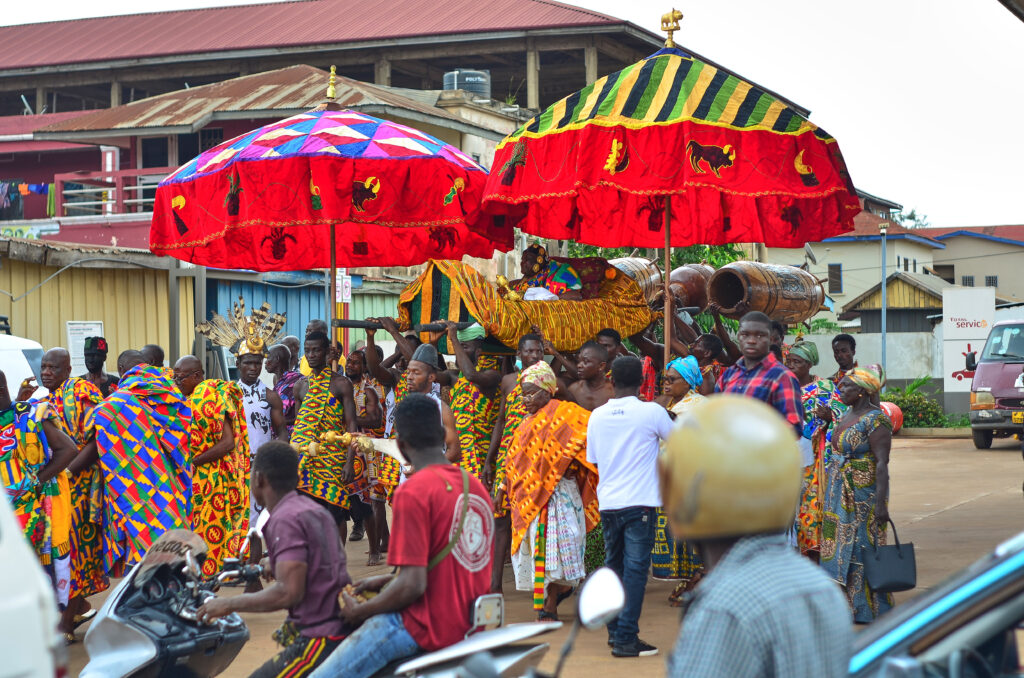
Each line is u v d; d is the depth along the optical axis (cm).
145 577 487
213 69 3200
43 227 2470
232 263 1085
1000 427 2042
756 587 217
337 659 411
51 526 670
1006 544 257
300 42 3039
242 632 510
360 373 1065
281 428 934
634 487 632
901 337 3516
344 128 889
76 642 713
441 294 898
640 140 776
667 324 857
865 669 245
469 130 2306
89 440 722
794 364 819
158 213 951
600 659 626
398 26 3019
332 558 437
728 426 221
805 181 787
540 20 2867
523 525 689
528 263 970
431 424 429
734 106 783
